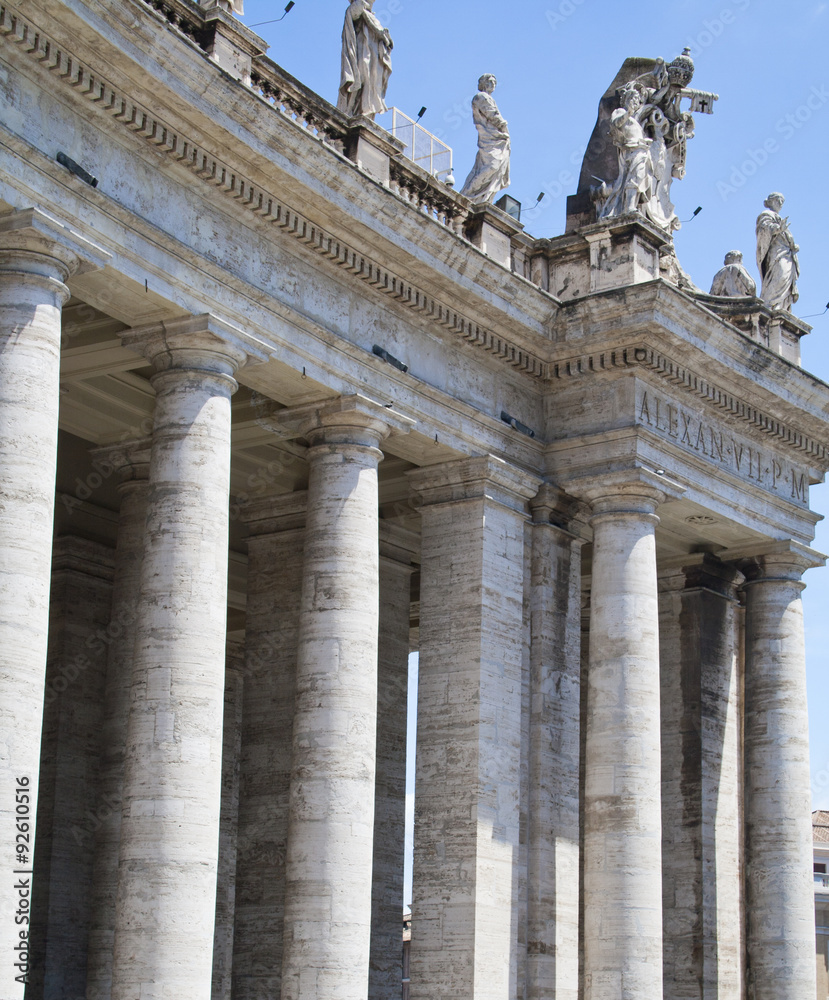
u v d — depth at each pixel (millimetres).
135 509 39938
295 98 36969
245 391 38875
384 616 46156
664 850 48094
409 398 38594
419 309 38969
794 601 48438
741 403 45250
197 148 33000
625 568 41188
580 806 50156
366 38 39375
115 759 38438
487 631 39750
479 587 39844
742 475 46031
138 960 29969
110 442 40469
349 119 38188
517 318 40938
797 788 47125
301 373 35625
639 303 40844
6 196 28750
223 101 32594
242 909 42312
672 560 49312
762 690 47844
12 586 27719
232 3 35875
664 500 42375
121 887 30625
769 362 44562
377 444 37594
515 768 39812
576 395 42656
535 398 42906
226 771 54906
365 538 36625
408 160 39594
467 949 37625
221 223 34156
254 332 34406
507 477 40969
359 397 36625
